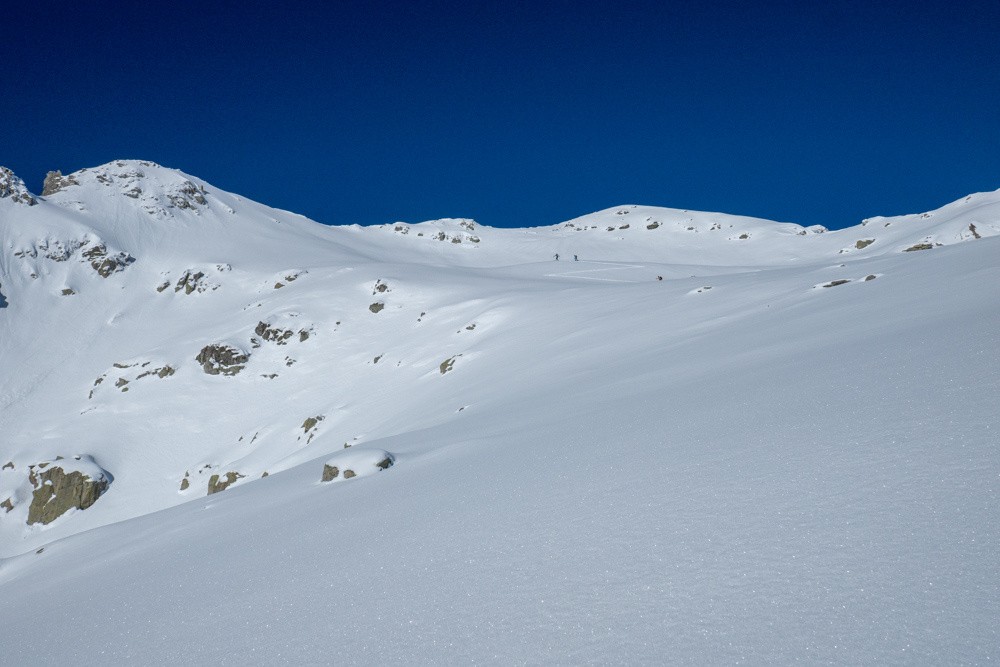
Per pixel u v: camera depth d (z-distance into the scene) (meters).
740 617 3.99
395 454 17.39
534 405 20.28
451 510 8.88
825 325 17.16
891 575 3.94
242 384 78.88
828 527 4.81
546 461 10.24
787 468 6.31
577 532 6.33
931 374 8.25
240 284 119.19
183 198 163.88
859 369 9.97
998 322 10.07
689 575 4.72
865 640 3.43
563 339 41.28
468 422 21.55
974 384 7.21
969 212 132.62
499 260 184.12
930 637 3.30
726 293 36.38
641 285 59.53
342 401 63.94
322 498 14.04
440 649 4.75
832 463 6.07
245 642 6.21
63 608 11.04
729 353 17.58
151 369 83.44
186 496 60.47
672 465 7.68
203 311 112.00
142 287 124.81
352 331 84.06
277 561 9.21
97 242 131.12
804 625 3.72
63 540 21.88
